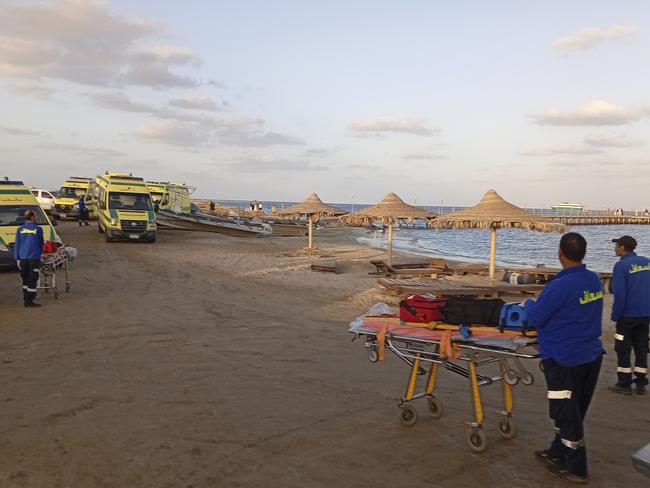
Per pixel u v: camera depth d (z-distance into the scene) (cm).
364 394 640
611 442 517
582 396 440
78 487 406
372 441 504
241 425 536
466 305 492
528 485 424
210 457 462
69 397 603
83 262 1888
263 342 892
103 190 2838
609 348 911
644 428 554
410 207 2112
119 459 454
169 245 2719
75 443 483
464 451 486
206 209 6650
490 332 473
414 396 551
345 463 457
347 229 6381
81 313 1073
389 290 1398
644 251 3806
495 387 682
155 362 753
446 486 421
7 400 589
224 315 1112
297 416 564
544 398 641
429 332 507
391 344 548
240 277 1736
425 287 1382
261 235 3938
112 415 553
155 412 564
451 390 665
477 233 6869
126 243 2662
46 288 1253
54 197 4075
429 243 4684
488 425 549
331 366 760
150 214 2680
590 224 9912
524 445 500
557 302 421
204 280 1625
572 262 436
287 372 724
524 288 1432
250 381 680
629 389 672
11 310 1087
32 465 439
